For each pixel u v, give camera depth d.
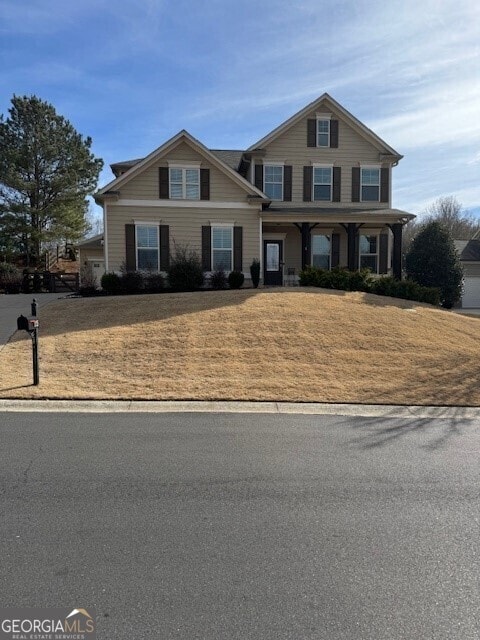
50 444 5.07
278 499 3.83
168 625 2.42
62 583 2.74
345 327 11.27
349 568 2.91
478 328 13.30
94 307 13.77
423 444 5.24
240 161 22.52
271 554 3.05
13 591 2.67
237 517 3.53
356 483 4.16
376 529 3.38
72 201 28.17
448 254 21.05
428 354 9.83
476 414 6.55
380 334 10.98
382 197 21.53
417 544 3.19
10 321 12.71
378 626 2.42
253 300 13.58
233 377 8.06
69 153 27.83
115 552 3.05
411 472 4.42
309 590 2.70
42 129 26.73
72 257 38.09
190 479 4.21
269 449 5.01
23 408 6.49
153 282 17.62
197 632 2.37
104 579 2.78
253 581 2.77
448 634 2.37
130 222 18.41
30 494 3.87
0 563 2.93
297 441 5.28
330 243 21.53
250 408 6.65
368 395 7.29
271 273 21.28
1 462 4.55
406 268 21.67
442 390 7.61
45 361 8.95
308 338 10.36
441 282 20.81
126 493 3.91
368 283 17.16
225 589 2.70
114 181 18.19
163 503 3.74
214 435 5.45
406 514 3.60
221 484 4.11
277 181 21.06
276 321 11.42
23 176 26.98
